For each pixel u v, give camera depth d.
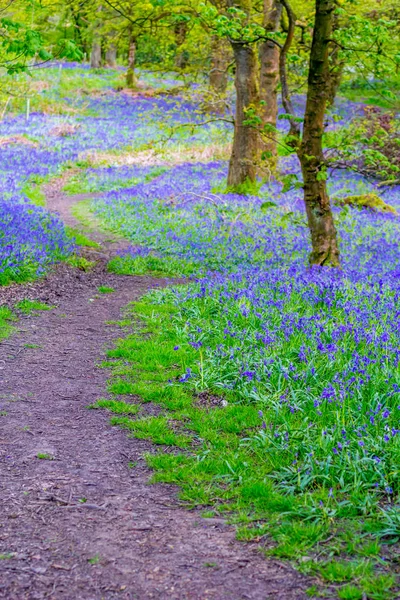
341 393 6.10
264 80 24.64
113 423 6.34
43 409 6.70
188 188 24.95
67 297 11.77
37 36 9.38
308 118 11.56
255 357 7.54
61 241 15.16
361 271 12.40
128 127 41.28
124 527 4.42
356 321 8.43
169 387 7.17
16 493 4.88
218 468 5.26
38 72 54.31
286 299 9.78
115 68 62.16
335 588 3.71
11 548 4.10
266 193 24.09
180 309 10.36
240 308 9.43
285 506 4.62
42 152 33.69
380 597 3.58
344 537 4.21
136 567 3.93
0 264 12.02
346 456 5.04
